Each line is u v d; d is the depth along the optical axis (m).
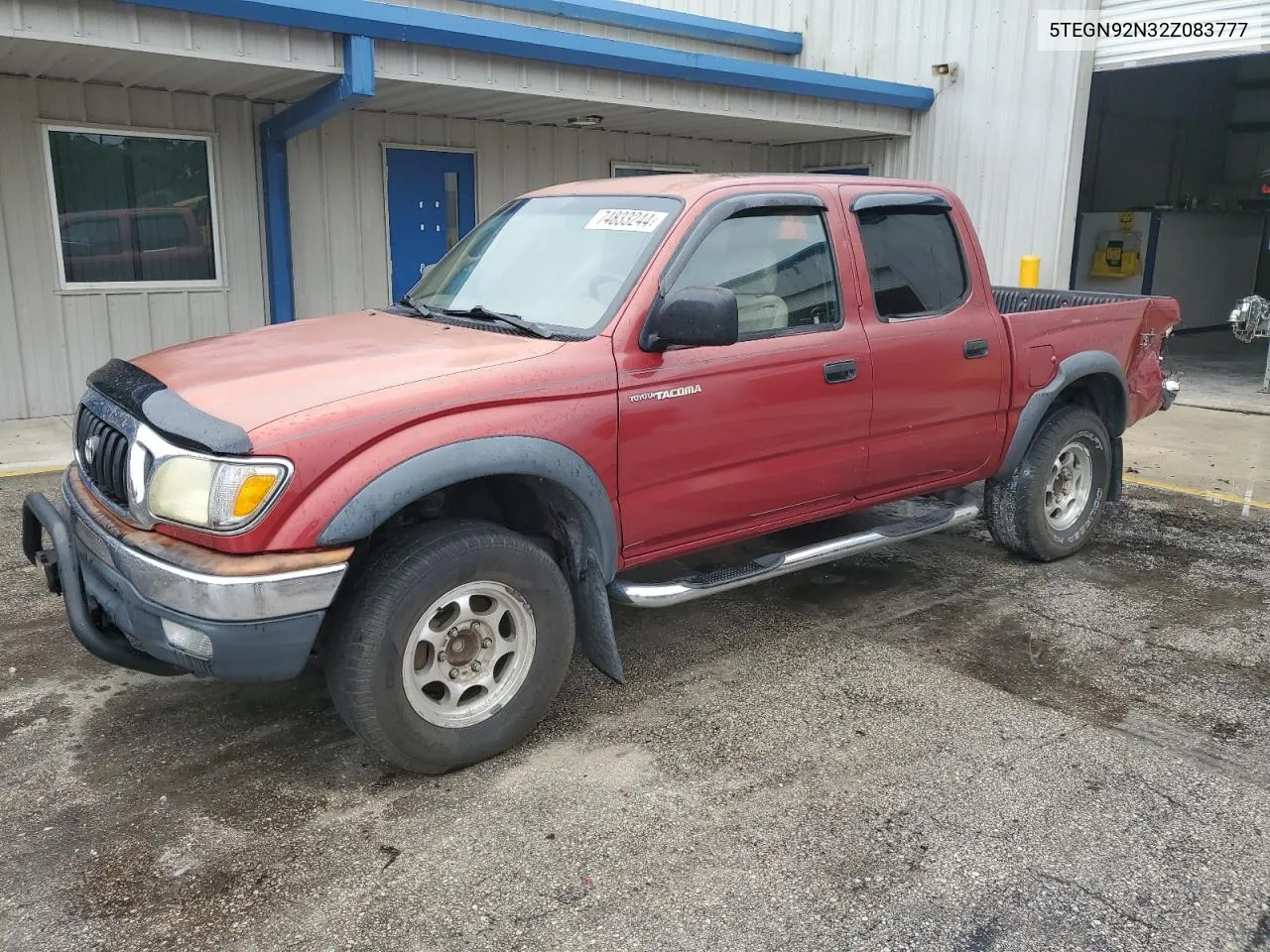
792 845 2.96
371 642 3.05
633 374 3.53
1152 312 5.72
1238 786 3.30
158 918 2.65
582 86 9.41
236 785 3.28
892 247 4.45
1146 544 5.89
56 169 8.63
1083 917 2.66
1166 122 19.20
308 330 4.00
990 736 3.62
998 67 11.52
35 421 8.76
